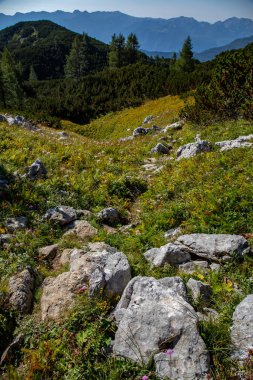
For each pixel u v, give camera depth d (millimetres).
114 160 16969
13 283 6473
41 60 196125
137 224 10062
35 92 120938
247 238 7797
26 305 6152
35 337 5430
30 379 4629
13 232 8727
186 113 23859
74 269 6723
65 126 45656
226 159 12359
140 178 13820
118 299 6020
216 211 9008
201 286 6016
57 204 10586
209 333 4777
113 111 64750
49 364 4809
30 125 28500
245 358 4367
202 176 11695
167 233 8969
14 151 15391
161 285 5516
